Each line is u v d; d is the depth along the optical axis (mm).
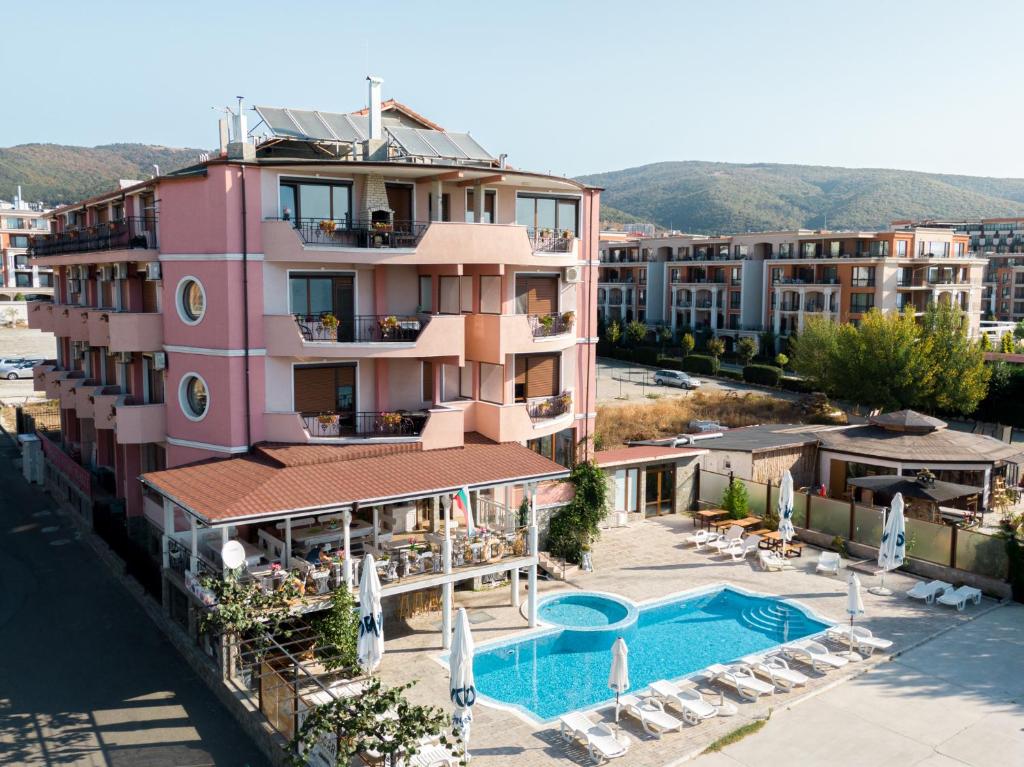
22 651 22141
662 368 92125
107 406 30750
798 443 37688
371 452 25406
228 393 25219
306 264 25984
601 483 30609
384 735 15328
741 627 25078
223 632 19531
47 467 38625
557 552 29500
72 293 38500
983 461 34562
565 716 18172
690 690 19500
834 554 29797
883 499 35562
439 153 28859
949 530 28250
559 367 31188
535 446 31875
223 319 25047
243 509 20719
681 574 28844
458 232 26469
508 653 22875
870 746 17812
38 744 17625
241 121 26406
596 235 32500
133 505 30453
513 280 29281
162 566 23688
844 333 62719
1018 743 17953
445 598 22781
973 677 21125
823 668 21516
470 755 17250
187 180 25422
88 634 23266
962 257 92500
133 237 28391
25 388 65500
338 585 21266
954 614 25359
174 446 27406
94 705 19344
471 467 25172
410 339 26953
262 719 17984
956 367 57562
